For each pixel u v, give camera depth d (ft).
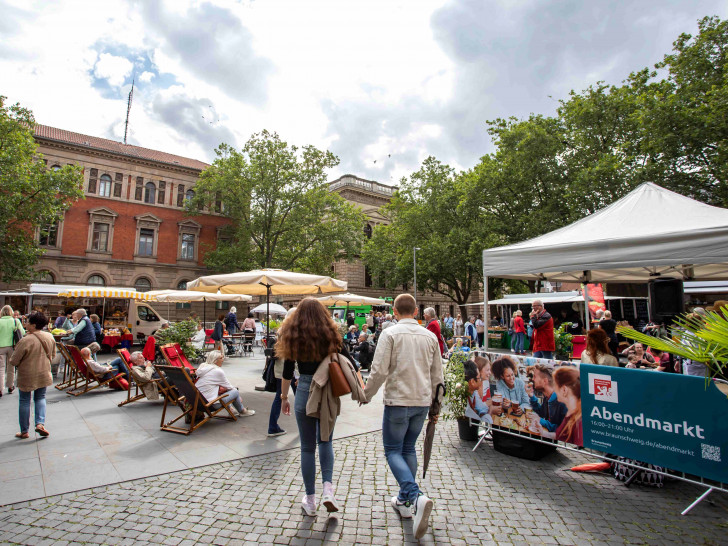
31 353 17.01
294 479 13.15
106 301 60.59
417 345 10.68
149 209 109.29
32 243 82.38
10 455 15.01
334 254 113.29
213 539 9.61
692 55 55.36
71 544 9.34
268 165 104.73
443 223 97.76
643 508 11.46
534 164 72.33
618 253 15.85
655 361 23.36
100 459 14.67
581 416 13.67
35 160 93.97
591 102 67.31
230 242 119.96
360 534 9.91
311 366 10.77
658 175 55.21
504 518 10.81
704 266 23.06
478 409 16.88
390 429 10.46
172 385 18.95
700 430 11.05
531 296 68.23
